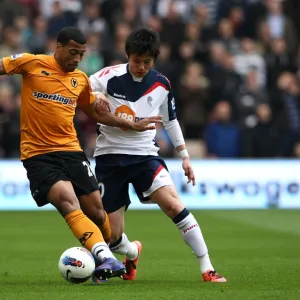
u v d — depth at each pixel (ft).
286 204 225.76
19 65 93.86
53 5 249.34
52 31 246.68
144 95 100.07
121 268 90.07
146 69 96.68
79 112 221.87
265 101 234.79
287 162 226.17
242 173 224.12
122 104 99.86
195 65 236.22
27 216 200.64
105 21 255.70
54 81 94.12
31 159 93.86
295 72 251.39
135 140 100.17
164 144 224.53
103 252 90.53
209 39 253.65
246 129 227.61
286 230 171.01
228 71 238.89
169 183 98.94
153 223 184.75
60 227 176.45
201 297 82.43
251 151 228.22
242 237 158.10
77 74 95.86
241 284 94.89
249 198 224.12
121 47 235.40
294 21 279.90
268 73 250.37
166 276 105.50
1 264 119.03
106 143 100.89
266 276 104.01
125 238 102.53
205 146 227.81
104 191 101.04
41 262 121.60
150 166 99.45
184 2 274.16
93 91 100.01
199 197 222.48
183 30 248.32
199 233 97.71
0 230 170.19
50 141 94.07
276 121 233.55
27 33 251.80
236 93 234.99
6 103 222.69
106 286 92.63
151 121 98.53
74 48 92.94
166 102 101.71
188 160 102.17
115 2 256.52
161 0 266.36
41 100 93.81
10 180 217.36
